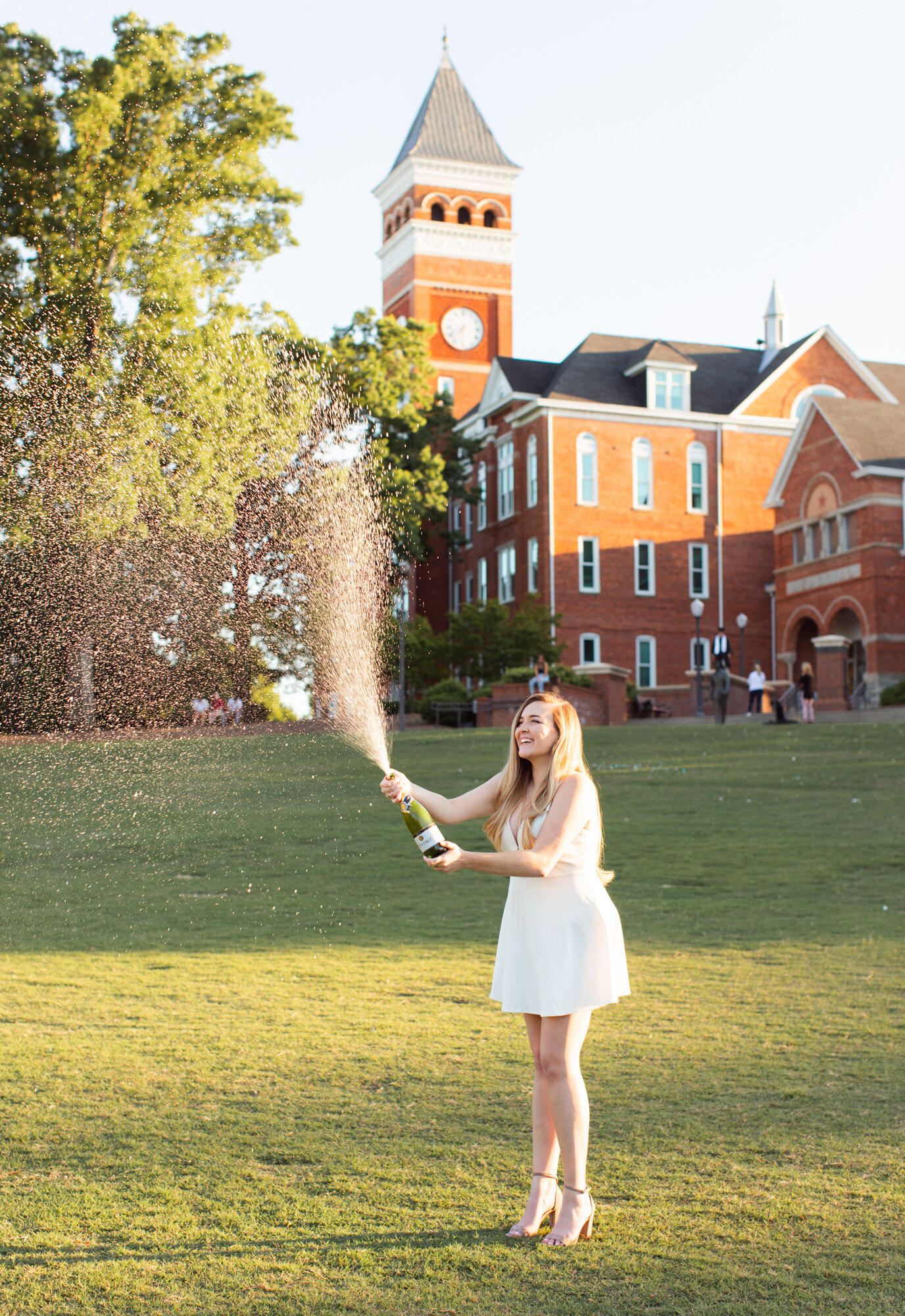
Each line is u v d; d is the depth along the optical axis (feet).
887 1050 18.56
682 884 34.53
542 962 12.50
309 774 60.44
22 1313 10.74
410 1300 10.94
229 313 66.28
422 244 225.15
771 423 171.73
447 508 173.27
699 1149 14.58
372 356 120.16
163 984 23.70
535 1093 12.83
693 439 169.68
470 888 35.42
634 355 173.99
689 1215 12.74
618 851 40.40
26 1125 15.66
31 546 39.78
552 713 13.20
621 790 57.52
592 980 12.48
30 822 45.50
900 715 105.70
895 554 134.41
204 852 41.75
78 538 38.06
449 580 198.18
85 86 73.77
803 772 62.64
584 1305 10.80
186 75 76.64
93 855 41.06
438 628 197.36
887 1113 15.69
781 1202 13.00
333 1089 17.08
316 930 29.30
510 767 13.46
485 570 184.03
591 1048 19.01
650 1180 13.69
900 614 134.00
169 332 65.67
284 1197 13.30
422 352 123.44
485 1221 12.69
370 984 23.56
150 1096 16.84
